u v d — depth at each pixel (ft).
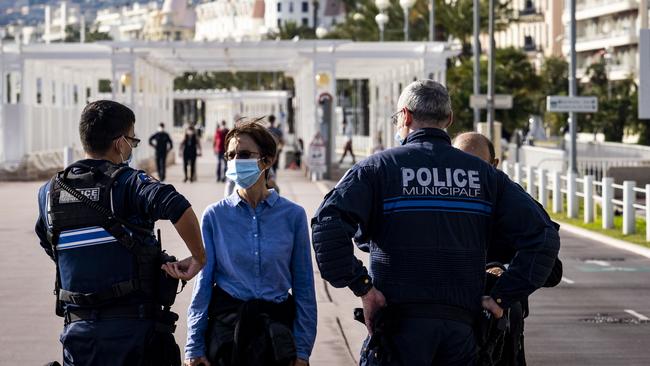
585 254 74.49
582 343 42.83
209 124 447.01
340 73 199.82
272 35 492.95
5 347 39.81
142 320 21.25
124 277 21.16
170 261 21.48
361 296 20.76
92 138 21.70
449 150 21.63
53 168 154.40
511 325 24.11
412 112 21.88
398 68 175.52
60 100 174.19
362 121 296.71
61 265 21.42
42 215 21.88
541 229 21.30
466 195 21.25
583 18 306.35
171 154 201.98
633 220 85.81
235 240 23.24
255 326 22.79
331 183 141.28
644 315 49.39
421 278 20.94
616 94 252.62
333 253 20.52
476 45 136.56
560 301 53.42
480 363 21.35
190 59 174.29
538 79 219.61
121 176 21.31
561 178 106.83
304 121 177.99
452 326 20.90
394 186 21.17
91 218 21.09
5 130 146.10
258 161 23.16
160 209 20.81
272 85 510.58
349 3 318.45
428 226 21.02
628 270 65.62
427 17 257.34
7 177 145.69
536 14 343.87
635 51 284.00
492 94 127.34
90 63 165.07
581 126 235.81
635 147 157.69
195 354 23.02
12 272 59.31
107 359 21.17
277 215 23.50
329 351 39.17
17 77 166.91
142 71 164.86
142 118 167.53
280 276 23.38
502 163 129.90
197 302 23.15
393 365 20.98
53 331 42.83
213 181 149.79
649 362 39.14
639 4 277.03
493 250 22.43
